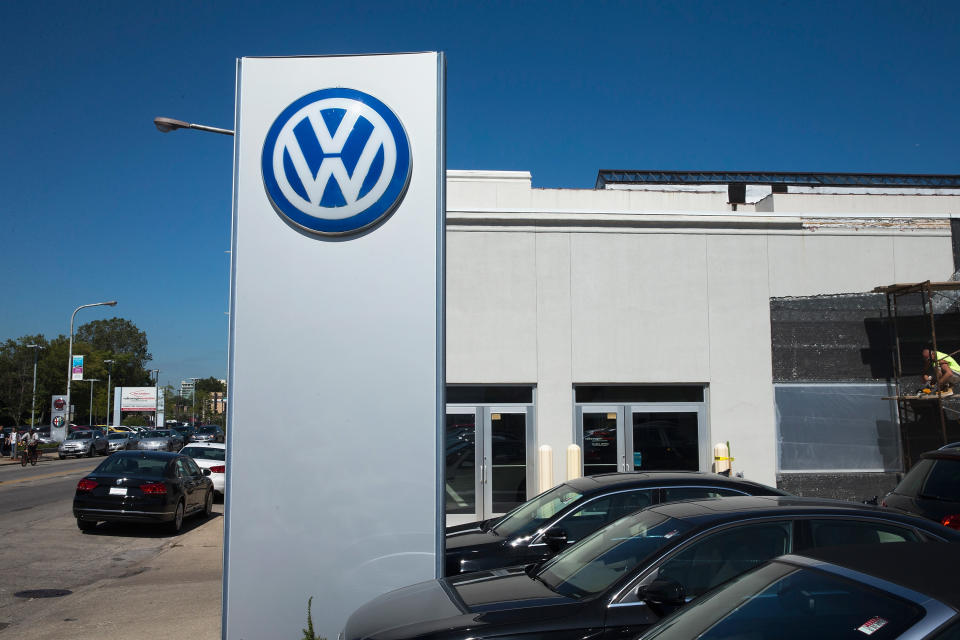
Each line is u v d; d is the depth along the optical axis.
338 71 6.09
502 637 3.73
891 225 13.49
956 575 2.57
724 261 13.23
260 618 5.66
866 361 13.18
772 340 13.15
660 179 29.27
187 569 10.36
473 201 17.39
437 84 6.05
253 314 5.93
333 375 5.85
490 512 12.59
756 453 12.91
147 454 14.41
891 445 13.05
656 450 12.95
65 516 15.66
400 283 5.91
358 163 5.95
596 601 3.94
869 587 2.59
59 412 47.69
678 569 4.04
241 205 6.03
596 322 12.97
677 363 12.99
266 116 6.11
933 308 13.31
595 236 13.11
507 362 12.80
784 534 4.23
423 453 5.77
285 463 5.79
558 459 12.68
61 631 7.04
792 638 2.67
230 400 5.85
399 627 3.97
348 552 5.71
